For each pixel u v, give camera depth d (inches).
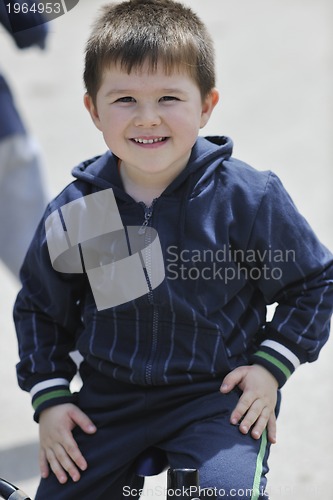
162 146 172.9
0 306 364.8
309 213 420.2
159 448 176.1
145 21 176.4
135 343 176.9
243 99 629.9
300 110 597.3
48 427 180.2
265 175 183.8
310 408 277.3
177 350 174.9
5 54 795.4
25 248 292.8
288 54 735.1
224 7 922.7
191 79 174.4
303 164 494.0
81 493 175.5
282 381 177.5
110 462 174.2
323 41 768.9
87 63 180.7
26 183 291.1
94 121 185.3
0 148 287.4
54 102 659.4
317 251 182.9
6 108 288.4
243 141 541.6
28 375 187.5
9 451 263.0
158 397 173.9
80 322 193.3
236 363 177.8
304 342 177.5
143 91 170.6
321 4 916.6
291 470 245.3
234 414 169.9
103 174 184.1
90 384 183.3
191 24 181.2
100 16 187.9
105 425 178.4
